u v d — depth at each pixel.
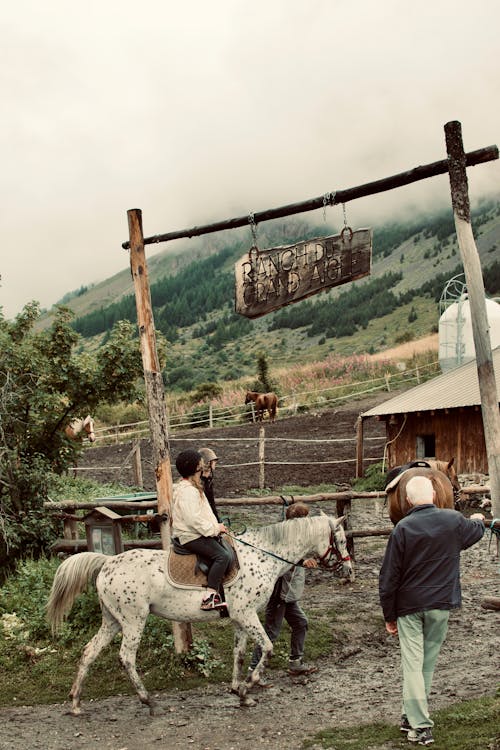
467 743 4.89
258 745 5.64
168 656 7.78
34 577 9.66
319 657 7.97
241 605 6.71
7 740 6.07
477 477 17.25
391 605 5.34
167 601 6.63
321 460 24.50
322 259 7.15
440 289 154.88
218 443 30.27
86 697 7.18
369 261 6.91
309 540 6.97
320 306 183.62
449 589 5.27
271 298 7.44
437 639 5.35
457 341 36.66
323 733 5.72
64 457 12.83
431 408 18.67
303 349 139.25
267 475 22.45
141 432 35.44
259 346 157.38
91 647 6.83
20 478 11.34
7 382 11.17
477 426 17.97
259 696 6.93
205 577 6.59
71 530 10.52
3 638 8.42
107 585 6.73
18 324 12.22
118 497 12.35
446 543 5.28
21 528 11.07
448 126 6.35
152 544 10.27
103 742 5.94
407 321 136.75
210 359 145.38
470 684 6.54
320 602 9.78
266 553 6.88
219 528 6.59
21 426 11.78
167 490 8.14
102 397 12.66
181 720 6.37
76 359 12.22
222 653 8.05
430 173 6.55
